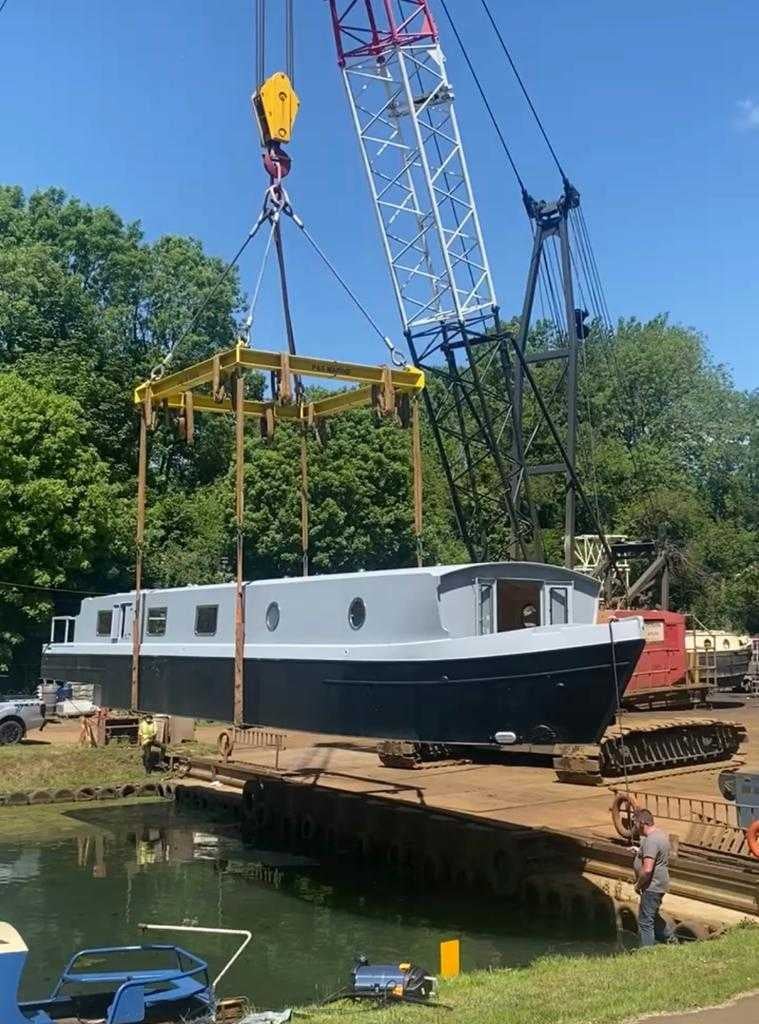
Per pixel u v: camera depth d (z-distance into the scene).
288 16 18.86
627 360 77.19
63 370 48.06
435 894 17.64
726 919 13.48
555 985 9.11
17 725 30.22
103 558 43.06
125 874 18.95
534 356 41.50
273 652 17.06
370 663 15.25
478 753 27.44
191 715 19.19
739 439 74.94
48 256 51.81
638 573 53.00
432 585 14.57
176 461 56.75
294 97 18.66
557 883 16.23
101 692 23.17
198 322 56.25
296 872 19.41
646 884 12.35
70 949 14.17
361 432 47.59
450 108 36.88
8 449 38.31
